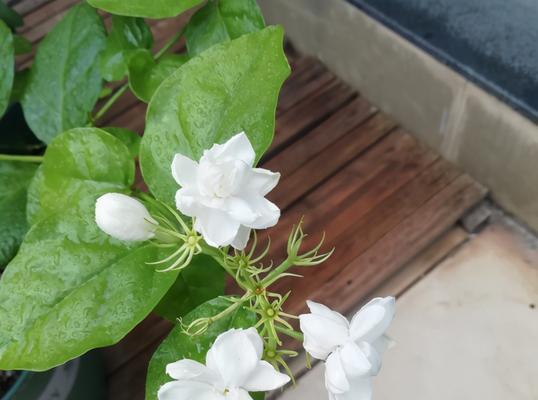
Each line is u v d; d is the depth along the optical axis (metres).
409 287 0.36
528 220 0.36
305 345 0.15
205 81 0.19
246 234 0.16
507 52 0.33
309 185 0.39
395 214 0.37
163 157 0.19
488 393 0.32
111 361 0.34
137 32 0.26
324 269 0.36
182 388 0.14
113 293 0.18
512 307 0.34
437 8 0.36
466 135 0.36
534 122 0.31
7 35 0.24
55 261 0.18
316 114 0.42
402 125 0.41
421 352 0.34
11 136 0.30
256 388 0.15
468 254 0.36
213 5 0.25
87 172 0.21
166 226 0.19
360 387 0.15
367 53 0.39
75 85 0.26
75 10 0.26
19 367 0.17
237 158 0.14
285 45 0.47
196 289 0.23
